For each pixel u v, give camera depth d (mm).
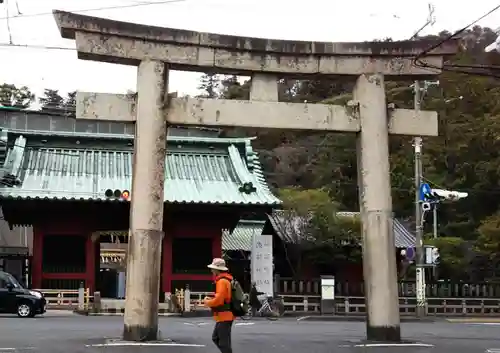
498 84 64688
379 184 16594
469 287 40312
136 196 15453
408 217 54594
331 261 40656
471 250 48031
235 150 40062
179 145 40125
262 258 33438
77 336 17469
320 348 15484
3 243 43812
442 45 17094
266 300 33281
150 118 15719
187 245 36906
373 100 16906
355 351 14914
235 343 16672
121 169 37906
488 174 54562
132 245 15305
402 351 15047
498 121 56156
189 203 34562
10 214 35250
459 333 22938
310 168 62906
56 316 28469
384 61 17094
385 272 16328
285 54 16688
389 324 16234
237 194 36094
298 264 40906
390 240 16484
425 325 29094
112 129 58469
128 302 15258
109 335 17844
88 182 35969
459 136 57594
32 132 38906
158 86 15883
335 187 58312
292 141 67500
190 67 16359
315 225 40094
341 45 16875
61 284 35281
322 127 16688
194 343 15742
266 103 16484
